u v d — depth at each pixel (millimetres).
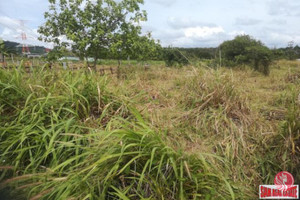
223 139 1921
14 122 1952
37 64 2682
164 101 2846
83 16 6145
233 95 2467
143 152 1314
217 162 1613
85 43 5945
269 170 1583
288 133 1680
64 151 1677
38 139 1584
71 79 2332
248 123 2117
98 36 6117
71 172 1368
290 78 4562
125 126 1486
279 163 1625
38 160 1676
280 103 2793
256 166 1632
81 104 2002
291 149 1625
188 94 2725
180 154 1348
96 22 6395
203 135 2021
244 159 1689
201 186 1256
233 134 1920
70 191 1261
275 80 4902
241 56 8188
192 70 2998
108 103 2213
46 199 1329
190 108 2549
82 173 1335
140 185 1272
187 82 2918
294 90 2688
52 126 1653
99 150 1393
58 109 2025
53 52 6020
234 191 1386
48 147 1511
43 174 1390
